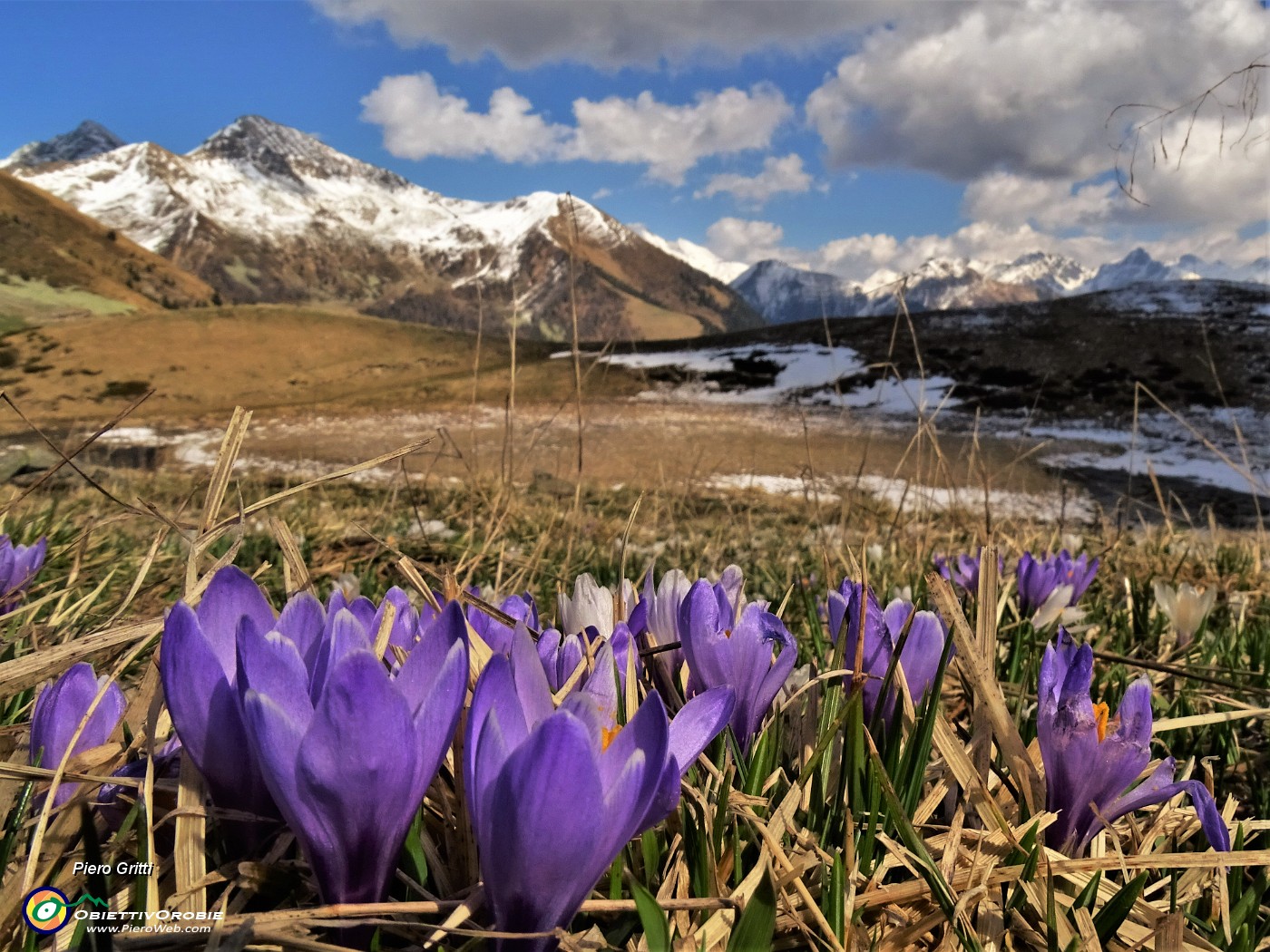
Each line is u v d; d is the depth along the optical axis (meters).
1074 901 0.95
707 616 1.09
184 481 11.02
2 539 1.71
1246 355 38.03
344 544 3.82
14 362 55.75
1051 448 24.72
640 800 0.63
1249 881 1.11
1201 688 1.99
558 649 1.09
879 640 1.21
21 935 0.74
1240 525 12.14
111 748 0.89
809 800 1.07
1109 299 49.69
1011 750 1.07
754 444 22.95
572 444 19.75
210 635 0.79
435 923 0.81
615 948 0.76
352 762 0.62
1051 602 2.17
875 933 0.89
